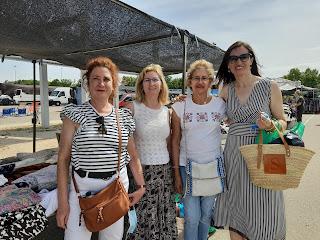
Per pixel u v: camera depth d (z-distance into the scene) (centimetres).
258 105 265
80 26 399
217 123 291
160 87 287
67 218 221
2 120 2012
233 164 278
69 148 224
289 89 2497
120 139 229
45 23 367
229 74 289
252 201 268
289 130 266
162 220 289
